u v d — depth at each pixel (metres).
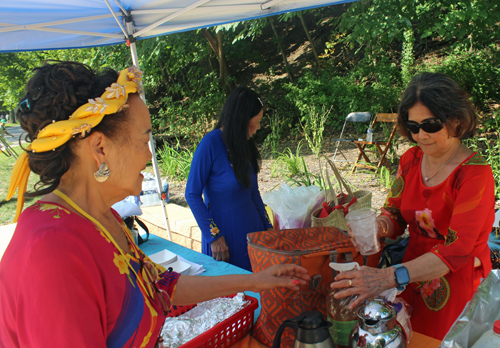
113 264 0.79
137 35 2.85
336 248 1.33
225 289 1.21
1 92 13.34
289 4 2.90
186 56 10.85
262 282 1.22
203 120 10.70
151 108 12.64
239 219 2.42
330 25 12.34
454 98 1.41
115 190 0.87
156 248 2.54
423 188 1.61
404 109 1.55
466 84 7.59
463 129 1.45
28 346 0.69
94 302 0.72
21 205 0.81
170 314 1.51
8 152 1.61
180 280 1.20
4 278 0.71
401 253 1.80
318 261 1.31
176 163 7.67
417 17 6.71
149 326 0.88
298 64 11.78
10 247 0.72
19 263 0.69
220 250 2.33
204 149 2.34
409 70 8.51
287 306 1.31
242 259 2.45
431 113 1.43
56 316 0.67
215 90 11.12
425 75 1.49
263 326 1.38
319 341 1.01
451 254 1.39
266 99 11.00
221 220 2.42
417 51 9.77
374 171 6.57
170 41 10.02
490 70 7.55
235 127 2.30
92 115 0.76
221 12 2.89
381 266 1.88
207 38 10.66
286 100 10.27
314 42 12.29
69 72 0.77
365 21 6.82
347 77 9.56
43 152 0.75
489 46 7.70
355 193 2.17
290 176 6.57
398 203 1.78
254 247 1.39
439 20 6.49
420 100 1.44
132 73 0.85
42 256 0.68
